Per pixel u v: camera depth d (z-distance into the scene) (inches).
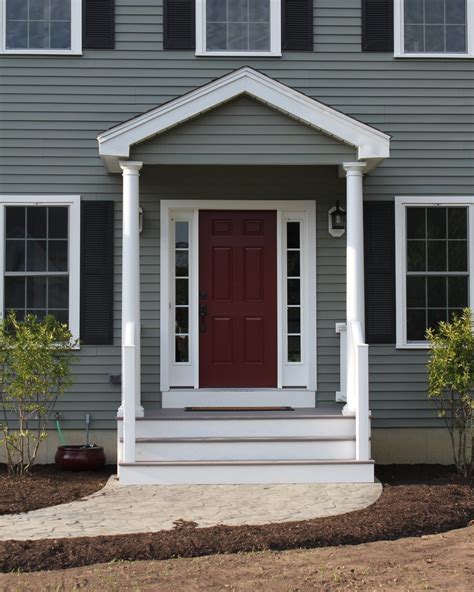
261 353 423.5
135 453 358.3
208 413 390.6
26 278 411.5
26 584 236.7
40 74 412.8
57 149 412.2
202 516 303.0
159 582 237.6
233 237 424.5
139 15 415.8
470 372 373.1
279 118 369.1
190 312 422.0
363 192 419.2
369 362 416.5
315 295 417.1
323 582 237.5
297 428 372.2
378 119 420.8
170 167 416.2
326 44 420.5
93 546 264.8
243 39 420.5
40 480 360.8
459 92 422.9
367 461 357.4
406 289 419.5
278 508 314.3
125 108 413.7
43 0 415.5
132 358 356.5
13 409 395.2
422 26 425.4
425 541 282.2
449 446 415.5
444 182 421.1
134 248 370.9
